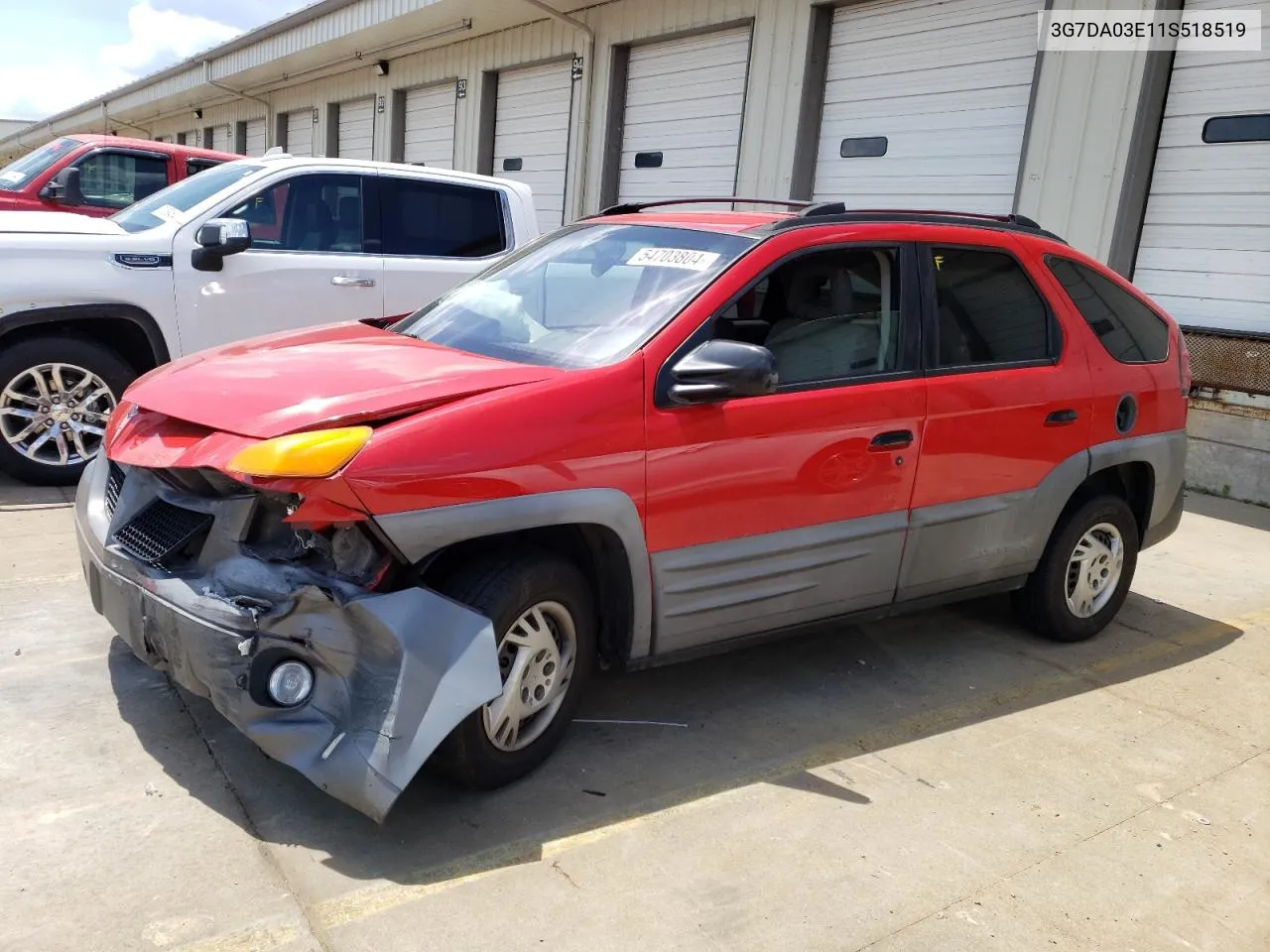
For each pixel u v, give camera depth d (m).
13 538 4.92
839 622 3.89
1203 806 3.37
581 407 3.01
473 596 2.88
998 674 4.36
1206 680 4.45
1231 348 7.76
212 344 6.13
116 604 3.00
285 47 19.14
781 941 2.54
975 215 4.30
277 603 2.70
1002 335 4.18
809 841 2.98
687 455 3.22
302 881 2.60
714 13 11.55
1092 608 4.79
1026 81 8.82
